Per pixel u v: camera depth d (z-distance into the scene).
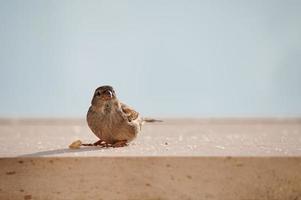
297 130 17.41
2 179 10.52
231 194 10.47
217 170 10.40
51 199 10.51
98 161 10.40
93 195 10.47
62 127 19.45
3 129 18.55
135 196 10.46
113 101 12.27
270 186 10.43
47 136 15.59
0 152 11.28
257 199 10.47
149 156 10.40
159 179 10.41
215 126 19.59
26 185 10.51
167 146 12.11
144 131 17.25
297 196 10.45
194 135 15.55
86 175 10.42
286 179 10.42
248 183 10.43
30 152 11.25
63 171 10.44
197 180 10.41
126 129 12.38
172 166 10.39
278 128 18.41
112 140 12.58
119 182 10.41
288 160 10.38
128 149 11.59
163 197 10.45
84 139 14.52
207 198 10.45
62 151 11.38
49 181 10.48
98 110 12.32
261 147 11.78
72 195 10.48
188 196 10.45
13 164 10.47
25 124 21.09
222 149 11.42
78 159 10.41
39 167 10.46
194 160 10.39
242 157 10.41
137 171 10.40
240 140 13.56
